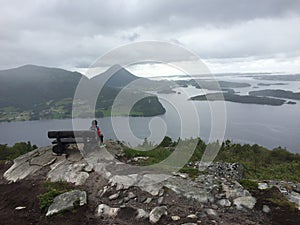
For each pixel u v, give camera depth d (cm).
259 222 426
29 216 483
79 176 617
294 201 479
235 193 504
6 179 695
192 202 485
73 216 467
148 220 442
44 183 611
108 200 512
